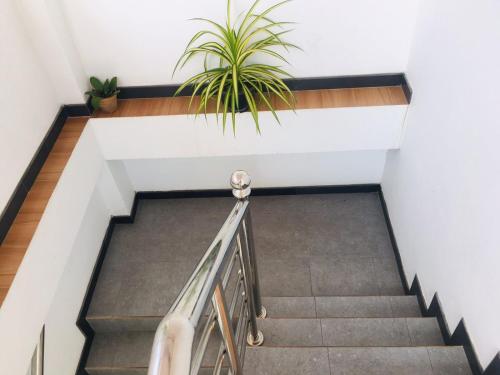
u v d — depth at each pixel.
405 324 2.36
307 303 2.76
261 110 2.68
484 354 1.77
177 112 2.72
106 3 2.43
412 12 2.43
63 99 2.65
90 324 3.04
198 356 1.04
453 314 2.08
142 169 3.55
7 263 1.91
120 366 2.90
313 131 2.79
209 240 3.46
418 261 2.62
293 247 3.38
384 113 2.67
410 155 2.66
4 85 2.11
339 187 3.68
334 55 2.65
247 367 2.04
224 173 3.59
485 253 1.69
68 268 2.79
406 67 2.68
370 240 3.37
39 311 2.06
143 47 2.63
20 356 1.88
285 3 2.43
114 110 2.77
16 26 2.22
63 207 2.36
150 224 3.62
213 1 2.42
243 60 2.45
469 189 1.81
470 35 1.75
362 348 2.06
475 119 1.73
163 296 3.11
